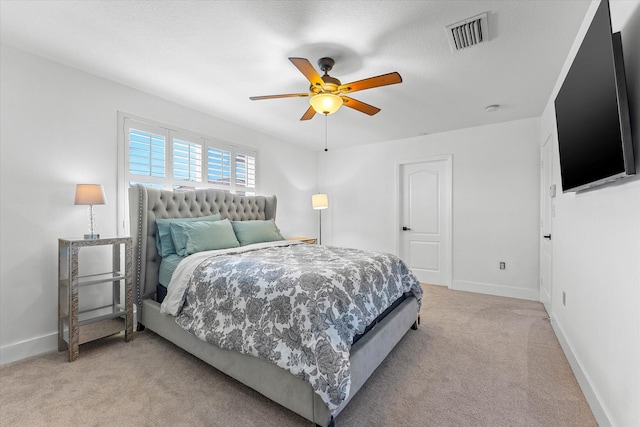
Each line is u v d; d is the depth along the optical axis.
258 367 1.65
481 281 4.02
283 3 1.68
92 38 2.05
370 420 1.53
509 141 3.82
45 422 1.50
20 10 1.76
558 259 2.60
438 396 1.73
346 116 3.61
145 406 1.63
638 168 1.16
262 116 3.63
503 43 2.07
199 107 3.34
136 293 2.68
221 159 3.72
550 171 3.05
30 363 2.09
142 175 2.93
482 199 4.01
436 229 4.49
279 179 4.70
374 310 1.96
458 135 4.18
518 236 3.78
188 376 1.93
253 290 1.78
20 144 2.20
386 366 2.06
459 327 2.77
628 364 1.23
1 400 1.67
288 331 1.55
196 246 2.66
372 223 5.01
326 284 1.65
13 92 2.17
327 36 1.99
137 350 2.30
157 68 2.46
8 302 2.14
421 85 2.74
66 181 2.42
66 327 2.29
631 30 1.22
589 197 1.74
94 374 1.95
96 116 2.60
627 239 1.25
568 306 2.22
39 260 2.28
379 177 4.93
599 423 1.49
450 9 1.73
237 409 1.61
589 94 1.41
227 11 1.75
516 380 1.89
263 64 2.38
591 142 1.43
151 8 1.74
